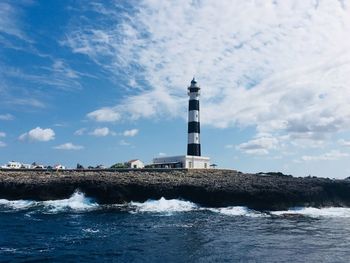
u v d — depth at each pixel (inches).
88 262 1268.5
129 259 1304.1
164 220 2086.6
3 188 2901.1
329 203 2923.2
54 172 3447.3
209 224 1980.8
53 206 2561.5
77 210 2428.6
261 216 2340.1
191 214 2330.2
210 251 1412.4
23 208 2508.6
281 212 2527.1
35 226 1866.4
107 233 1711.4
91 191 2728.8
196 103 4170.8
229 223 2030.0
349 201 3011.8
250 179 3097.9
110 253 1375.5
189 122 4168.3
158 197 2716.5
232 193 2664.9
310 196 2792.8
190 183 2785.4
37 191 2817.4
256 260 1302.9
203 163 4138.8
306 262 1285.7
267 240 1604.3
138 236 1653.5
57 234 1683.1
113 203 2664.9
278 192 2672.2
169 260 1296.8
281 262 1284.4
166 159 4178.2
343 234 1758.1
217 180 2952.8
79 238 1604.3
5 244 1491.1
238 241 1577.3
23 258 1302.9
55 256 1331.2
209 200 2650.1
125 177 2930.6
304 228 1916.8
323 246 1505.9
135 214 2298.2
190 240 1584.6
